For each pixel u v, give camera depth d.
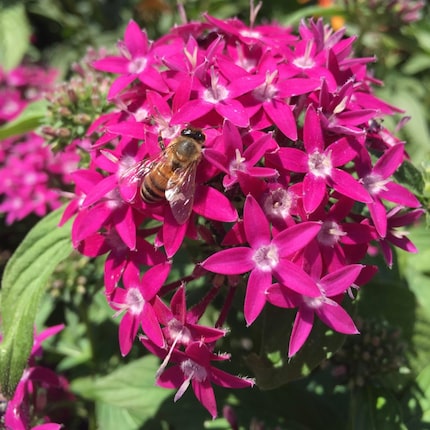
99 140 0.08
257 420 0.10
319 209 0.07
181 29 0.08
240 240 0.07
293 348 0.07
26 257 0.08
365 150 0.07
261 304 0.07
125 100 0.08
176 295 0.07
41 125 0.11
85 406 0.12
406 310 0.10
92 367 0.12
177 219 0.07
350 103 0.08
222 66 0.07
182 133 0.07
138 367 0.10
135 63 0.08
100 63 0.08
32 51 0.19
